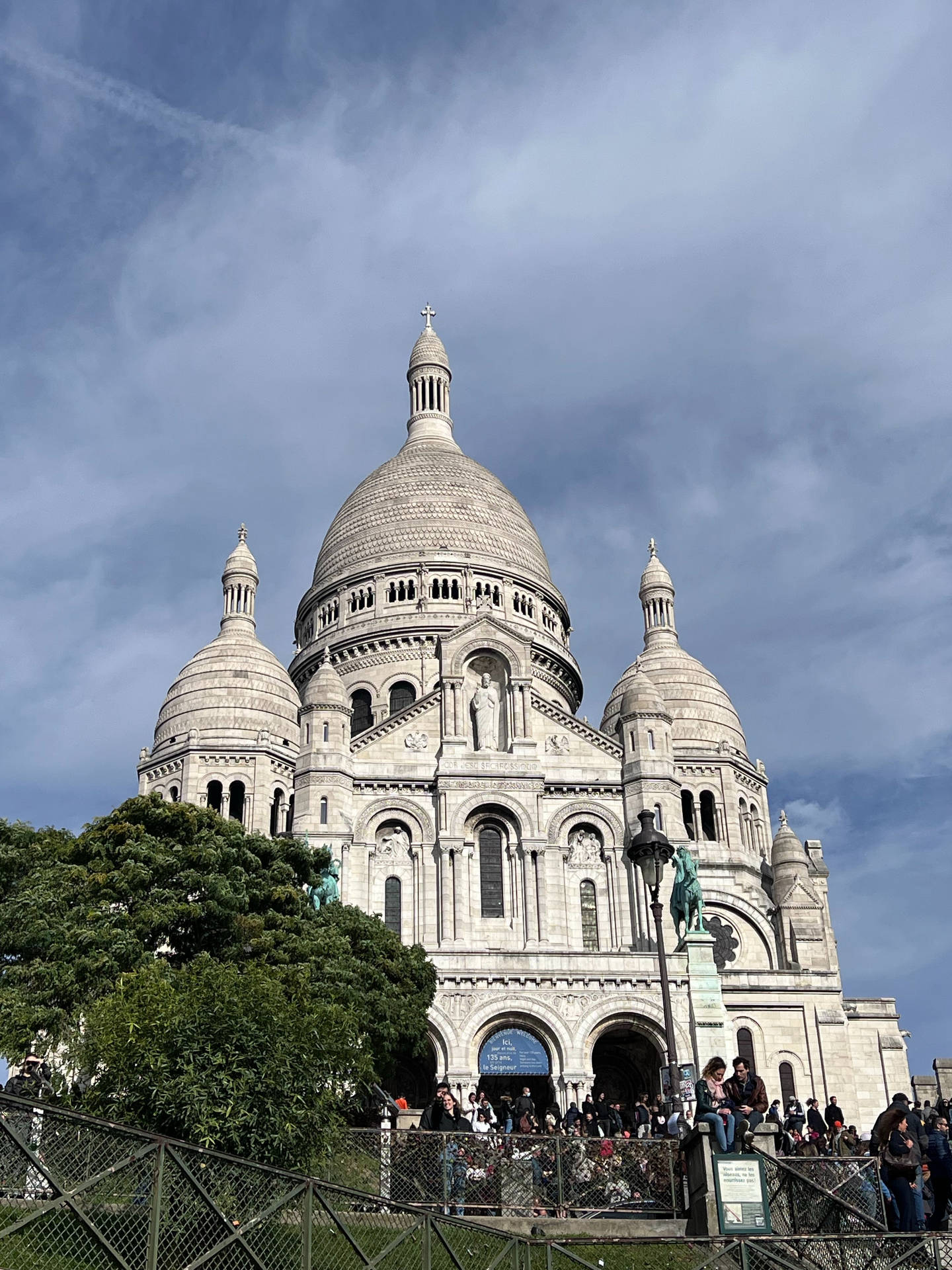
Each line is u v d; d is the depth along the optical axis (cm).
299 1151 3178
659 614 10700
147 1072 3178
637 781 7831
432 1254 2703
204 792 8800
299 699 9512
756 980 7562
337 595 10581
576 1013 6569
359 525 10894
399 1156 3512
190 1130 3073
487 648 8144
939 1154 3300
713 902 9038
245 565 10069
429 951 6681
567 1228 3388
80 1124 2245
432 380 12688
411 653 9881
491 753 7856
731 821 9531
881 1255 2988
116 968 4700
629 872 7675
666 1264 2886
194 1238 2372
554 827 7750
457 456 11650
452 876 7525
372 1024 5712
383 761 7862
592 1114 5034
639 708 8025
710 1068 3400
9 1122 2166
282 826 8894
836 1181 3300
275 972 4916
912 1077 8244
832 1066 7412
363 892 7506
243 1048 3203
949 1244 3000
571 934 7562
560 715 8081
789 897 8900
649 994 6638
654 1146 3650
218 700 9062
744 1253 2830
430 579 10356
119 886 5209
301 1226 2448
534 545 11088
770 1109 4166
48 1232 2167
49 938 4812
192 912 5159
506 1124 4975
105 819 5612
